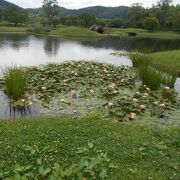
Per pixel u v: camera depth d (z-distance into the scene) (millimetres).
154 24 93562
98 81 12266
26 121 7785
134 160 5789
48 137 6438
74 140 6379
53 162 5496
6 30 71500
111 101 9969
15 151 5773
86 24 97312
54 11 107062
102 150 5984
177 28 94438
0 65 19484
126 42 49562
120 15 158125
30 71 13383
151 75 11633
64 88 11133
